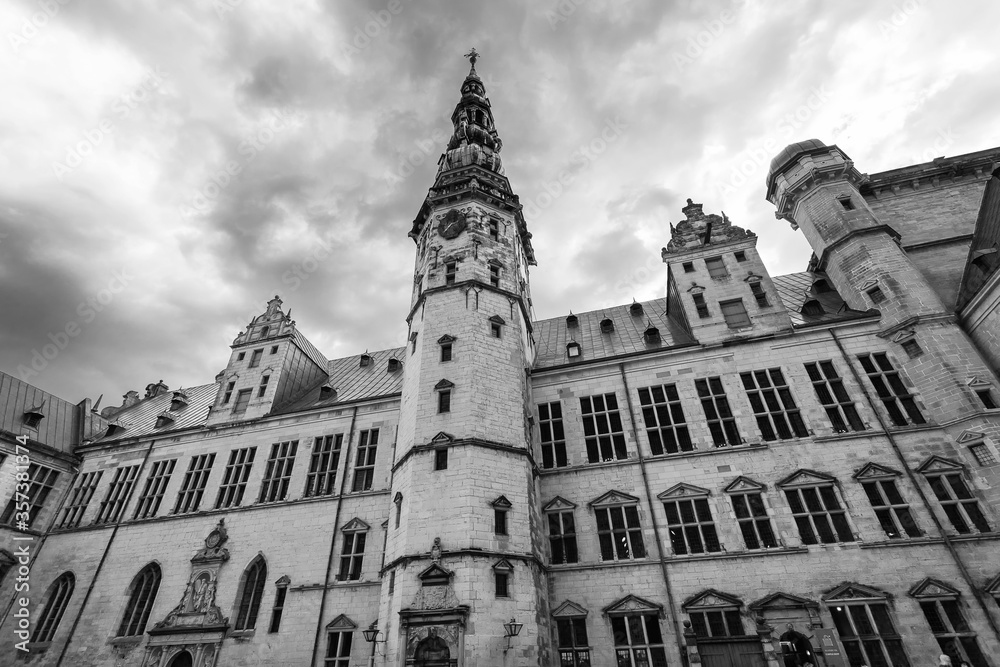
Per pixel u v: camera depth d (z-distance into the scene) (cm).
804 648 2112
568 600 2386
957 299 2783
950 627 1980
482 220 3597
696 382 2914
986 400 2350
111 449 3928
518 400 2845
